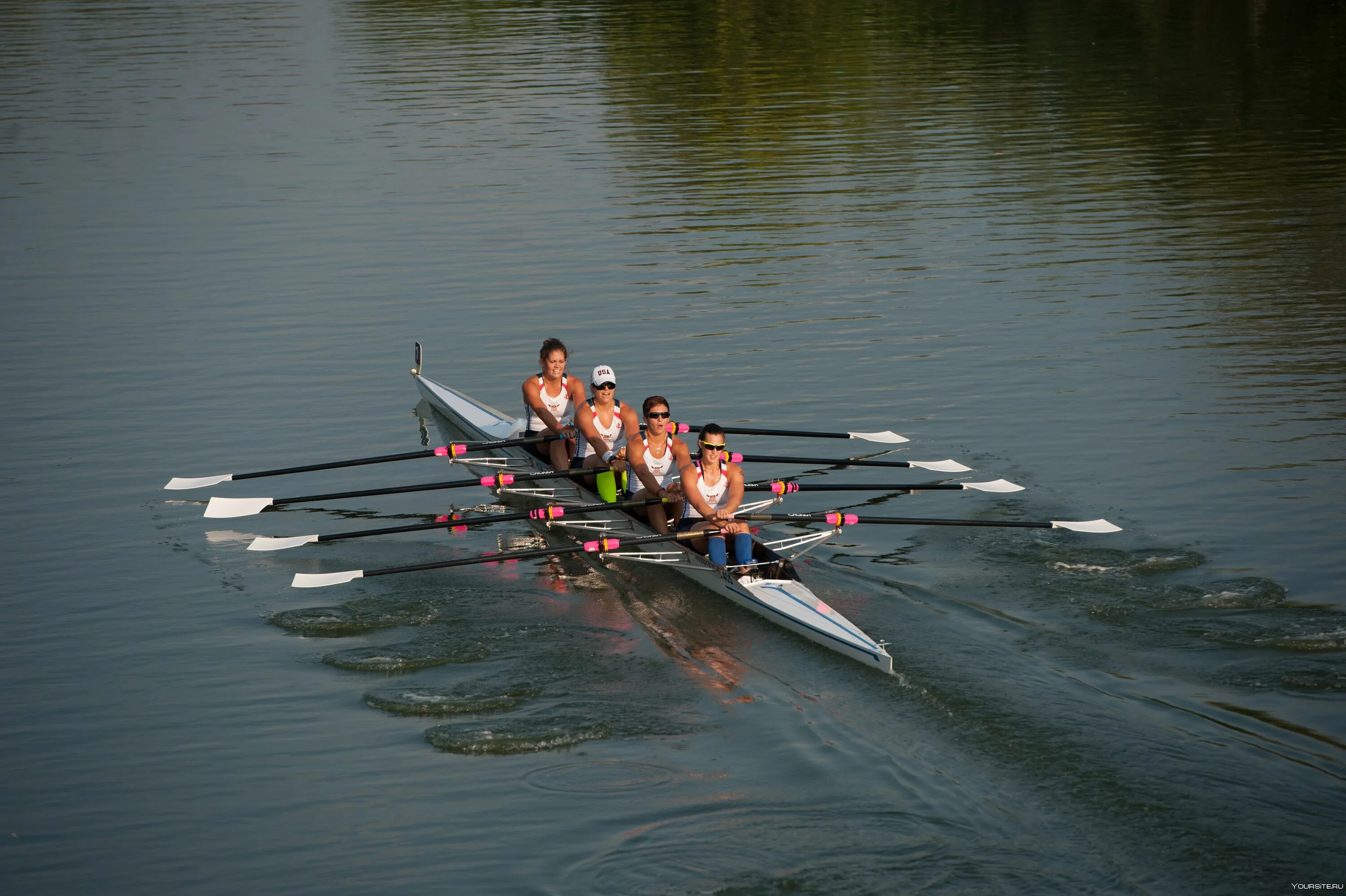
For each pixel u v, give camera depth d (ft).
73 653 145.18
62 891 104.17
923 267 305.73
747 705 129.80
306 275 309.42
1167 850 101.19
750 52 632.79
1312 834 102.06
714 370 239.71
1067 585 151.84
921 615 146.82
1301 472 181.98
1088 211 352.49
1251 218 337.52
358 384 241.35
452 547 180.14
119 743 126.52
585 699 132.67
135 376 244.42
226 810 114.93
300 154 441.27
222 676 139.54
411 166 424.87
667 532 171.83
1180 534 163.84
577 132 470.39
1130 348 242.99
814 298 283.38
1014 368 235.20
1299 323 252.62
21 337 266.98
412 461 211.82
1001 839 104.27
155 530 181.88
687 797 113.50
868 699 128.77
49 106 524.52
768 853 104.53
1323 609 141.90
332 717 130.52
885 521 163.84
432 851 107.86
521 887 102.63
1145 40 634.84
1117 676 129.59
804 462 192.75
